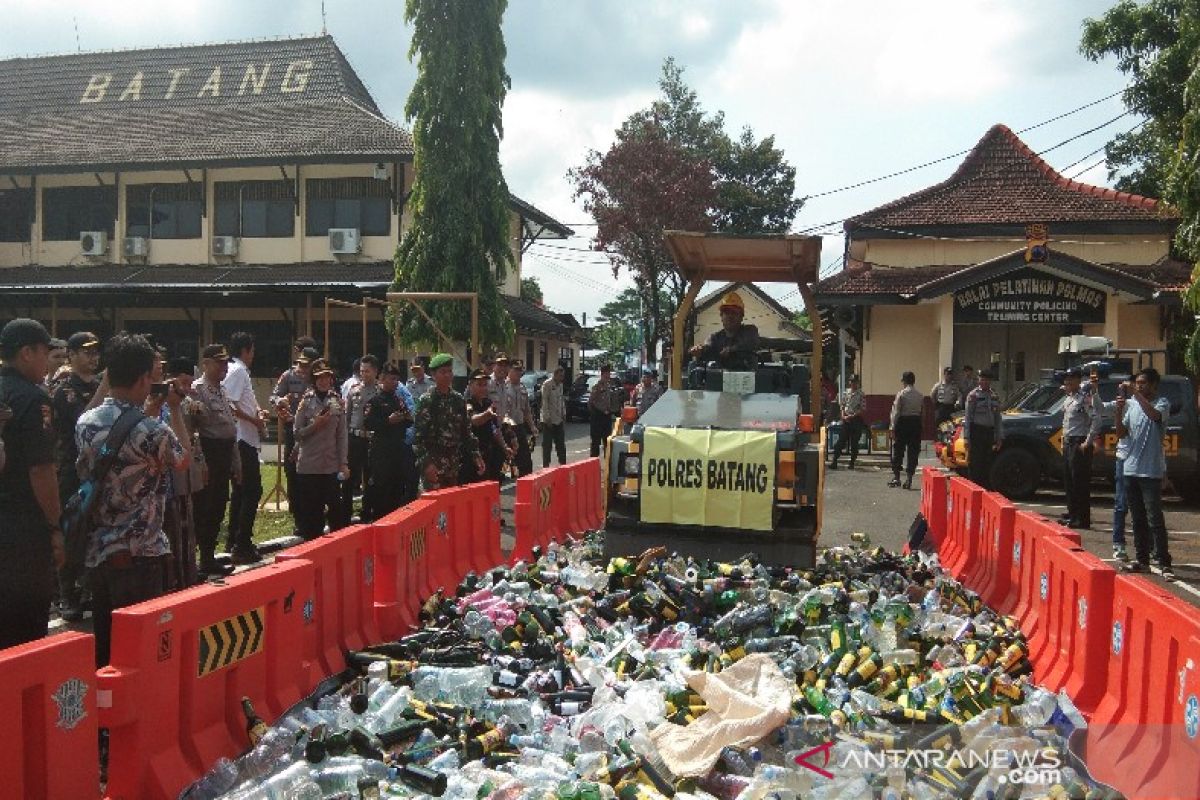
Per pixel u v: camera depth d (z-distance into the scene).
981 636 7.09
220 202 31.94
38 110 36.34
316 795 4.30
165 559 5.46
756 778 4.58
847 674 6.05
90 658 3.93
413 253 24.83
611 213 39.03
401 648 6.43
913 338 26.47
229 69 36.19
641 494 8.75
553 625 6.88
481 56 24.59
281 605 5.39
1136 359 24.75
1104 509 16.08
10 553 5.02
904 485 18.59
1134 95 24.94
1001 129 29.72
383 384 10.94
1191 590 9.95
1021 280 23.95
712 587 7.43
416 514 7.71
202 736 4.66
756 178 47.69
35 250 33.16
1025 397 17.94
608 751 4.99
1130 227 25.92
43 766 3.66
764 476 8.58
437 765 4.74
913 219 27.55
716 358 11.60
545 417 18.45
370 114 33.38
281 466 13.95
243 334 10.16
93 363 7.71
